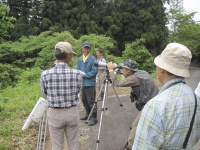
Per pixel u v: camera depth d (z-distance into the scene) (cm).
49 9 1767
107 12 1997
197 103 149
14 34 1781
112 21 1920
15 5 2020
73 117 283
